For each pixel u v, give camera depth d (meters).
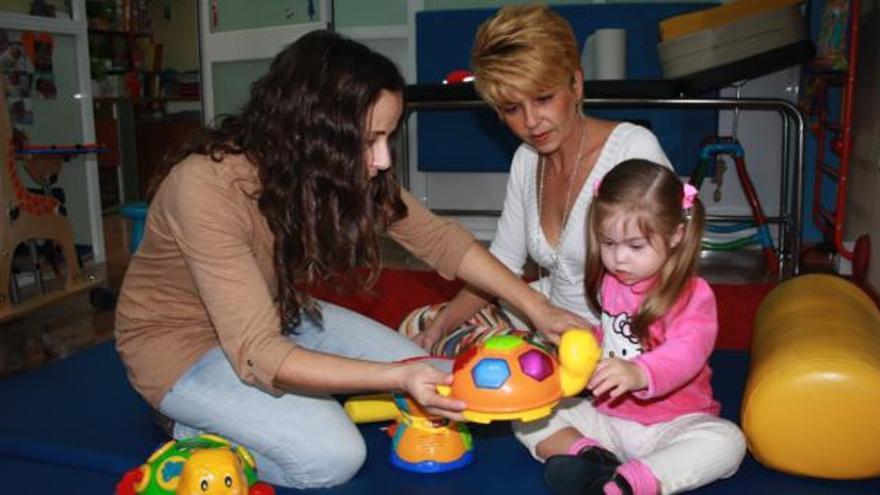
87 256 3.23
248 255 1.06
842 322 1.24
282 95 1.03
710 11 2.86
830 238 3.01
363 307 2.38
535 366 1.02
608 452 1.14
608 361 1.07
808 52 2.71
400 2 3.63
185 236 1.05
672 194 1.12
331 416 1.18
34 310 2.41
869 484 1.12
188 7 5.80
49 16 3.05
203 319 1.23
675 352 1.10
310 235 1.06
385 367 1.01
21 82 2.95
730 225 3.15
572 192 1.37
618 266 1.13
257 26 3.68
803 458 1.11
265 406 1.16
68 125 3.18
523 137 1.28
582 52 3.27
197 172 1.06
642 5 3.23
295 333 1.37
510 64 1.17
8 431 1.32
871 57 2.63
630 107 2.69
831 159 3.23
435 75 3.48
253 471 1.10
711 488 1.11
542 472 1.18
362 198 1.07
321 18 3.47
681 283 1.13
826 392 1.08
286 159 1.03
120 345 1.24
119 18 5.23
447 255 1.34
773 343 1.24
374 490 1.14
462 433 1.21
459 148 3.48
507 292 1.31
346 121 1.01
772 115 3.26
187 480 0.99
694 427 1.11
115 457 1.22
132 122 5.11
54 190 2.88
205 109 3.86
